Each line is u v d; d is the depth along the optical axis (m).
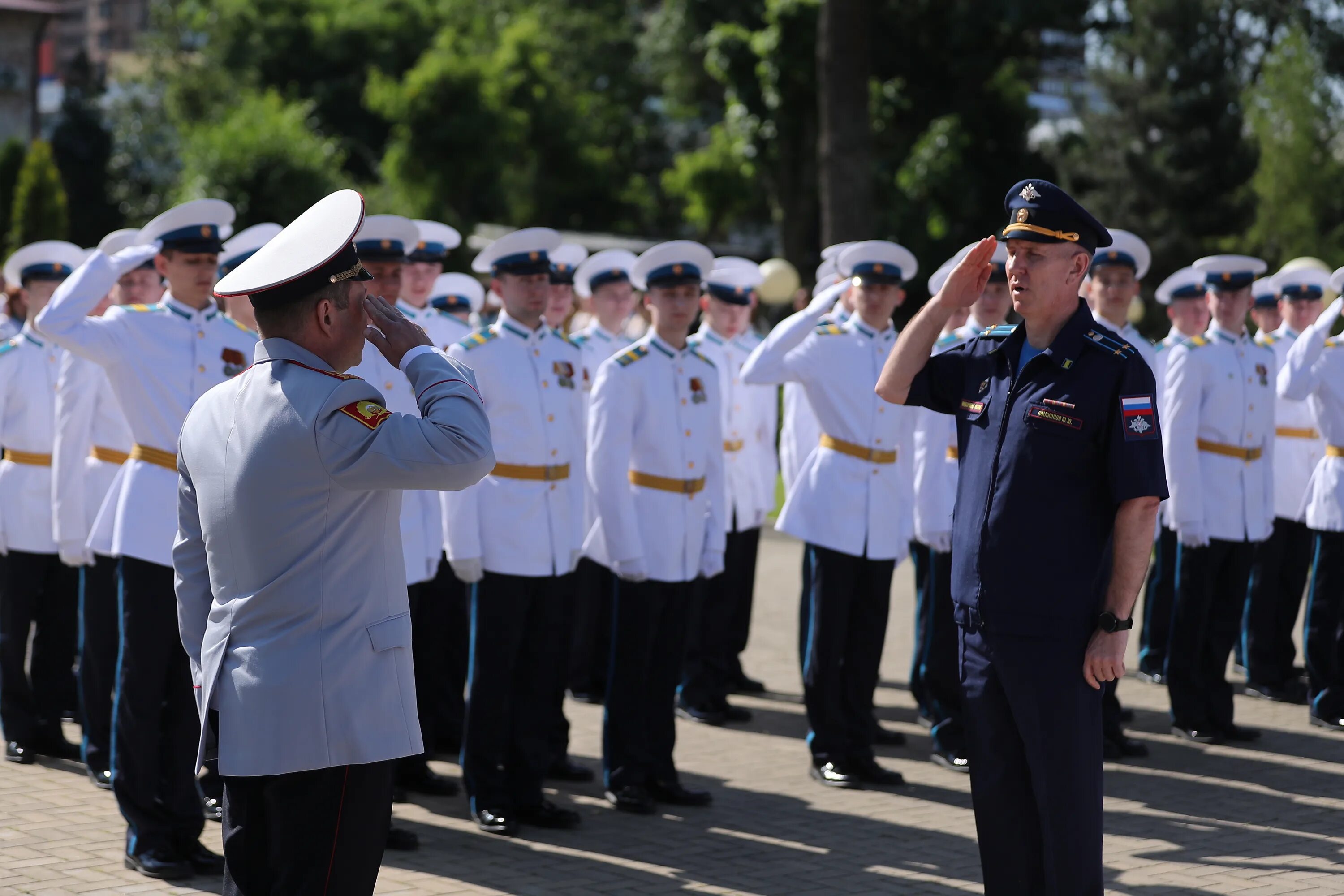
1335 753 7.30
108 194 50.75
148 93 55.84
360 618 3.17
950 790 6.56
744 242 42.97
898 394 4.22
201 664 3.28
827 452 6.73
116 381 5.26
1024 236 3.91
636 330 11.35
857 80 20.02
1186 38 33.81
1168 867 5.39
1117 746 7.16
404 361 3.29
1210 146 33.66
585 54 47.75
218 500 3.17
